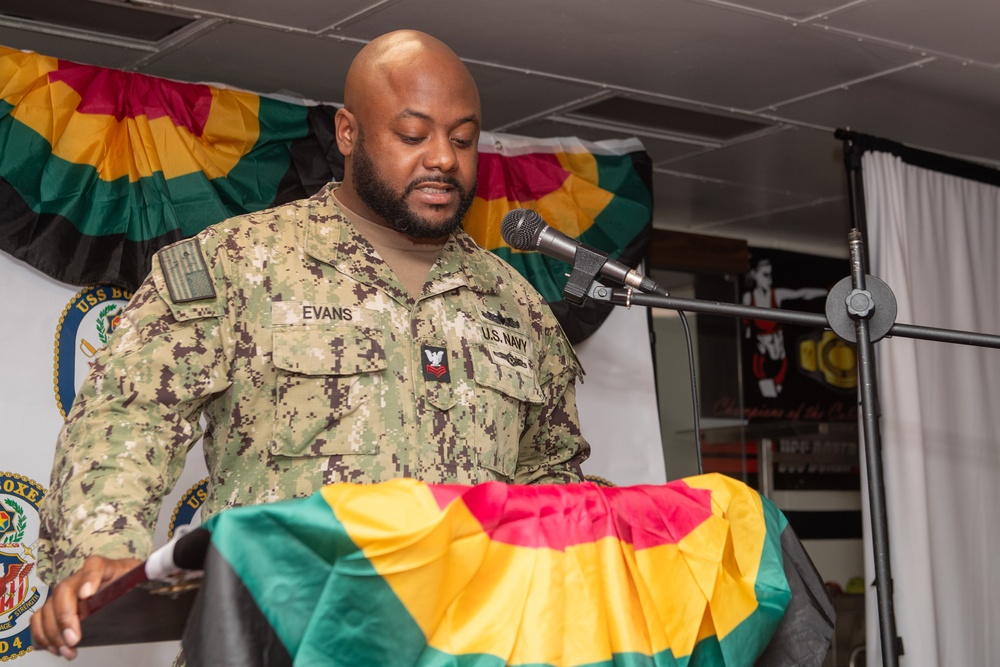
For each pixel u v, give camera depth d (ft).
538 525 3.83
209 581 3.15
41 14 9.24
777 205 16.51
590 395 11.07
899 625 11.82
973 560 12.76
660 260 17.38
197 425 4.93
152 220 8.91
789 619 4.37
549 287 10.71
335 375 5.08
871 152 12.44
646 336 11.45
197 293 4.89
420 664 3.47
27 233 8.31
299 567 3.28
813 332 19.58
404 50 5.44
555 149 11.24
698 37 10.07
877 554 5.36
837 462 20.17
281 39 9.91
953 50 10.45
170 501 8.66
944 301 12.98
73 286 8.59
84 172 8.66
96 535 3.94
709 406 17.93
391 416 5.15
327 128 9.83
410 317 5.41
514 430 5.69
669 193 15.78
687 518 4.20
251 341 5.03
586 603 3.80
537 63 10.65
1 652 7.88
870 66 10.88
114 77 9.06
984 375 13.21
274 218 5.43
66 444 4.40
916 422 12.16
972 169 13.46
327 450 5.00
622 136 13.01
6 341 8.27
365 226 5.60
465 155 5.46
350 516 3.35
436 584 3.43
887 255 12.31
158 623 3.80
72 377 8.52
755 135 13.03
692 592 4.08
